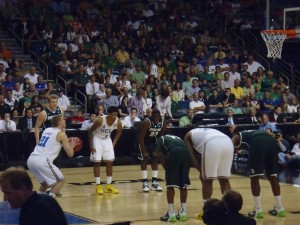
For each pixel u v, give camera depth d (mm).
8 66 18984
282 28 20234
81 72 19062
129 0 23406
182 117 17422
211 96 19078
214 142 9289
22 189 4527
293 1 21000
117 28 21984
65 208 10477
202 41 22875
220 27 24375
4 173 4539
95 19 22359
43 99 17203
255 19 24500
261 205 10766
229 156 9422
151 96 18969
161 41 21750
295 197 11555
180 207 9828
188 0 24641
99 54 20438
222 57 21453
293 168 15773
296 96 21672
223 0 24938
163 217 9523
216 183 13016
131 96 18453
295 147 16094
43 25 20766
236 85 20000
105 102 17828
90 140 11766
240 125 17031
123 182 13289
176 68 20922
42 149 9539
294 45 22938
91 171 14984
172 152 9312
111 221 9445
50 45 19766
